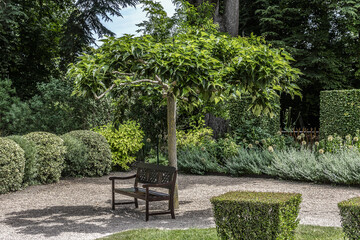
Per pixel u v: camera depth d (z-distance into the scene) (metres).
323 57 17.59
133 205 6.75
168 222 5.37
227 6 14.24
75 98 13.11
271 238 3.45
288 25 18.77
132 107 12.12
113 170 12.13
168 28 7.99
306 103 19.94
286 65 5.21
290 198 3.66
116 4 17.98
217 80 4.95
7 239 4.62
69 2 19.25
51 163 9.09
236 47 5.23
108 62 4.83
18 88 17.09
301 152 9.76
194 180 9.55
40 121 13.38
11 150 7.91
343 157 8.62
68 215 5.97
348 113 11.77
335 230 4.61
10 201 7.11
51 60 18.48
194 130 12.95
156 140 13.10
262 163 9.87
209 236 4.39
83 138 10.45
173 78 4.66
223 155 10.92
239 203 3.58
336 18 18.42
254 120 11.77
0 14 13.82
